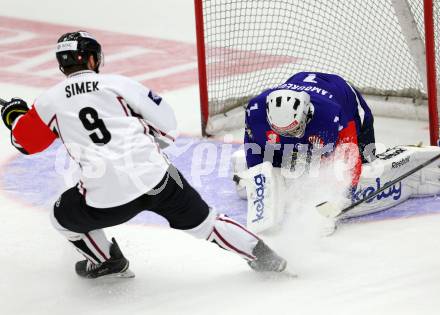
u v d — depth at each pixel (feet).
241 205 51.78
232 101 67.97
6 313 38.11
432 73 57.11
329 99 46.03
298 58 74.84
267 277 40.45
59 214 37.63
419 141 62.90
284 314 35.81
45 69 86.99
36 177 57.31
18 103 38.83
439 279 38.78
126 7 113.91
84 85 36.60
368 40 74.02
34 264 43.73
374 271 40.37
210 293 39.04
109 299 39.19
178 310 37.29
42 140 37.29
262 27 82.53
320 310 35.88
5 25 105.50
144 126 37.19
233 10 77.46
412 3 61.46
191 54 92.48
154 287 40.34
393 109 68.69
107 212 36.52
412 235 45.39
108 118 36.22
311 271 40.93
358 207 48.01
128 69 86.43
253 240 38.96
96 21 107.24
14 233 47.96
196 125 69.15
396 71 69.51
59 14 110.73
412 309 35.40
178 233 47.42
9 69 86.79
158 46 95.76
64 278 41.93
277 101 43.45
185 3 115.44
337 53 73.97
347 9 80.94
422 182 51.13
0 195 53.98
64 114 36.40
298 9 85.97
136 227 48.47
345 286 38.60
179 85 81.05
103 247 39.19
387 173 48.85
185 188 37.68
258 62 72.95
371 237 45.34
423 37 61.57
